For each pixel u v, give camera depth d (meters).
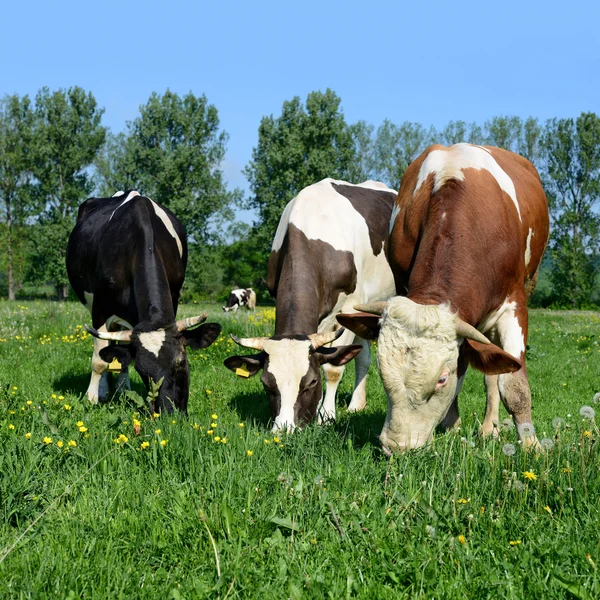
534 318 26.05
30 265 64.38
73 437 5.09
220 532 3.70
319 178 58.09
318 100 59.25
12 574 3.28
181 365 6.94
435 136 65.50
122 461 4.67
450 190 5.64
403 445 4.71
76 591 3.15
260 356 6.62
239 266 84.94
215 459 4.68
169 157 59.12
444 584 3.17
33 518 3.94
